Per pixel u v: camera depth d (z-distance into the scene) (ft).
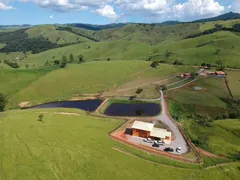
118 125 316.19
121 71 651.66
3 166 203.10
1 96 414.82
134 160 230.48
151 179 203.21
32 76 580.71
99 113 396.16
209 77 616.39
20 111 375.66
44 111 378.94
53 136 264.93
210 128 337.93
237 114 408.46
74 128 294.66
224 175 213.66
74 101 486.79
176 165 226.17
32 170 200.85
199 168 223.51
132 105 444.14
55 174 198.29
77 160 220.64
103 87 552.00
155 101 459.32
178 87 542.16
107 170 210.18
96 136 273.95
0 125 291.38
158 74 640.17
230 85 559.79
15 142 244.63
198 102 466.70
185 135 292.40
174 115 387.55
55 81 564.71
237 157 245.86
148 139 269.23
